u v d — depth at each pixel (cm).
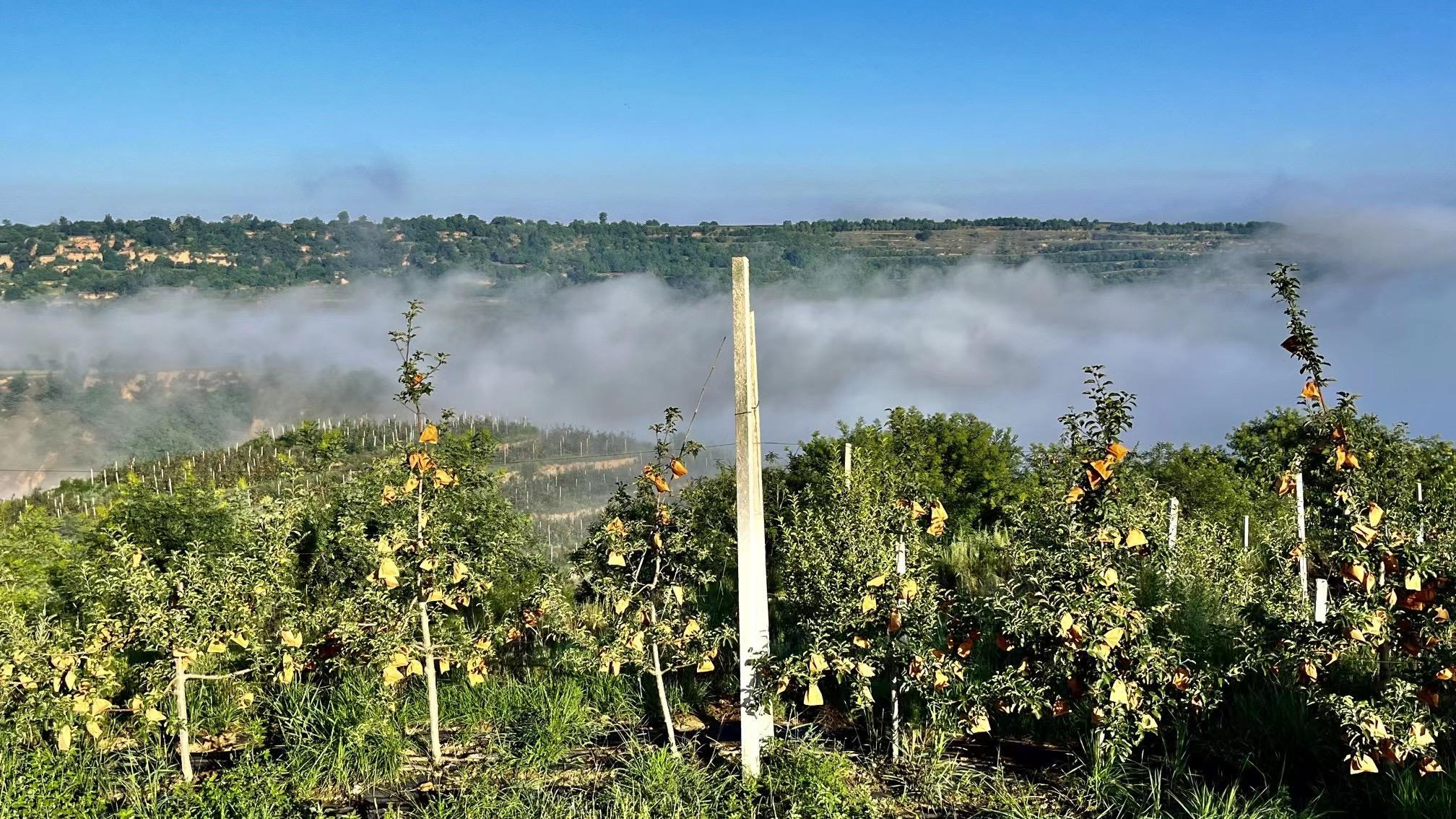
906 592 666
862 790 635
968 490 2081
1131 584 698
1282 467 722
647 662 721
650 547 729
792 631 866
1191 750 669
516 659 963
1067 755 688
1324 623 605
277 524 902
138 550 747
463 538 783
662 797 632
